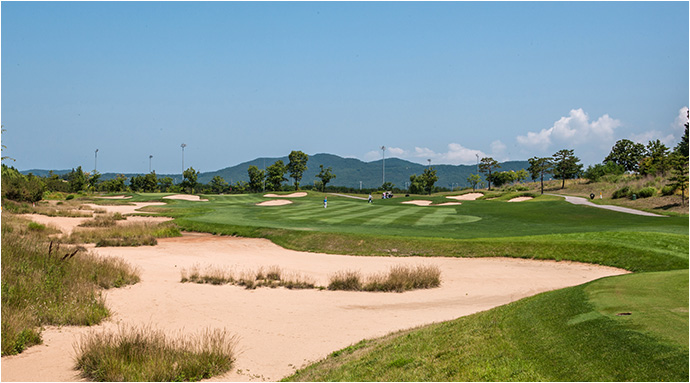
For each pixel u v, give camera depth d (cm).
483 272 2012
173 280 1908
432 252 2425
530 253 2264
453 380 650
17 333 1072
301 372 916
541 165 9075
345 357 946
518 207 4759
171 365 936
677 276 1019
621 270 1934
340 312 1447
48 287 1423
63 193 8869
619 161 10600
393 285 1761
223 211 4900
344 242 2680
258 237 3111
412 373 719
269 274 1970
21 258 1631
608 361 589
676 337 609
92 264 1823
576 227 3172
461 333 866
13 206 4600
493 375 634
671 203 4369
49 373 918
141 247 2811
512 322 845
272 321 1345
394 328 1241
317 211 4769
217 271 2017
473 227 3325
